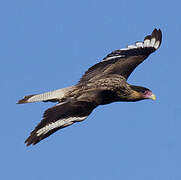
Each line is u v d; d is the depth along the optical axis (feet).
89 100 52.39
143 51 59.98
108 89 55.01
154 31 60.80
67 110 49.93
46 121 48.65
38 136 47.75
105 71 57.11
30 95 55.47
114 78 56.08
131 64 58.34
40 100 54.75
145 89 57.11
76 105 50.83
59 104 50.39
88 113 50.47
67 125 49.01
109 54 58.70
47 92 54.95
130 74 57.93
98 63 57.52
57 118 49.06
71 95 53.78
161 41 60.54
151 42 60.59
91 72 56.75
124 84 56.24
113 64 57.93
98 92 53.83
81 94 53.31
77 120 49.37
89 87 54.49
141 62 58.75
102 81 55.52
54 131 48.49
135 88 56.80
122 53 59.21
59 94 54.39
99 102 53.06
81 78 56.29
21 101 55.26
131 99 56.80
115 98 56.03
